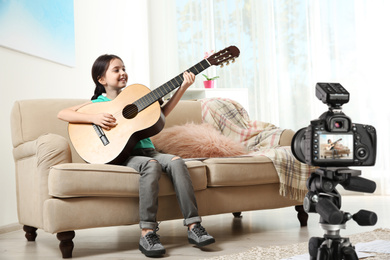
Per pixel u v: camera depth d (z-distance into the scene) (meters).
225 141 2.68
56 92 3.47
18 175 2.48
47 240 2.51
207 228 2.69
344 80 4.57
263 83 4.71
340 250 1.11
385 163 4.38
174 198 2.24
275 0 4.71
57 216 1.93
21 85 3.04
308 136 1.12
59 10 3.50
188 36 4.86
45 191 2.08
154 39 4.93
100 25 4.26
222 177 2.29
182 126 2.75
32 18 3.14
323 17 4.61
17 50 2.97
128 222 2.08
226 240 2.26
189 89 4.04
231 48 2.33
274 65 4.71
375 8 4.48
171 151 2.62
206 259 1.81
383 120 4.41
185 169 2.12
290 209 3.49
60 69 3.55
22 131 2.49
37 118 2.52
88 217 1.99
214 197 2.32
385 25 4.45
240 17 4.77
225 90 4.06
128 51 4.73
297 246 1.99
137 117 2.22
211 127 2.86
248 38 4.77
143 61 4.83
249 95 4.74
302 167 2.49
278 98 4.70
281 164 2.46
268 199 2.49
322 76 4.61
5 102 2.88
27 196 2.32
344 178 1.13
